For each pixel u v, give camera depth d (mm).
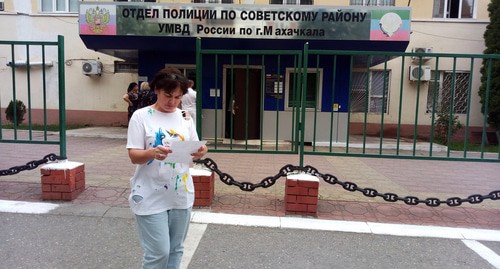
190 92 6977
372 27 9422
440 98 12484
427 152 9773
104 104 13461
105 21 9555
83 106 13523
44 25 13289
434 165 8281
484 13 12352
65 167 4691
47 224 4055
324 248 3736
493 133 12297
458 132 12492
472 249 3803
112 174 6215
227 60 10555
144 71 10828
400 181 6672
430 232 4156
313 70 10430
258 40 9617
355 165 8055
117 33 9570
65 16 13227
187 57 10742
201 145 2406
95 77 13383
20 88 13484
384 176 7055
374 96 12625
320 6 9422
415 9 12422
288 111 10672
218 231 4051
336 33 9484
